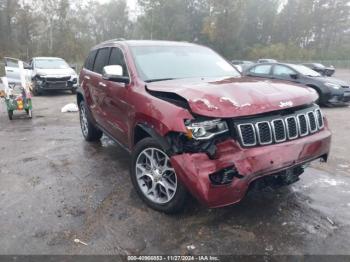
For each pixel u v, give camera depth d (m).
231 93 3.22
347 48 57.38
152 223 3.36
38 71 13.92
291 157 3.14
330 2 61.78
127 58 4.33
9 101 8.55
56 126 7.86
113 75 4.04
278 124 3.17
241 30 54.03
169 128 3.09
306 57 52.75
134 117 3.72
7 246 3.01
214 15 48.44
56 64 14.97
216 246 3.00
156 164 3.54
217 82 3.72
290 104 3.24
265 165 2.99
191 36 54.12
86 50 46.38
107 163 5.10
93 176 4.58
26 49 42.84
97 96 5.20
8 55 40.53
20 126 7.89
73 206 3.73
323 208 3.64
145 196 3.67
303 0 60.88
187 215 3.49
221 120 3.01
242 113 2.98
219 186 2.91
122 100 4.12
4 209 3.67
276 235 3.15
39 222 3.40
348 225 3.31
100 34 64.00
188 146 3.01
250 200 3.79
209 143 2.97
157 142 3.33
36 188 4.21
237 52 53.22
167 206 3.43
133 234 3.18
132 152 3.75
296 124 3.30
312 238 3.10
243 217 3.45
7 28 44.22
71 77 13.98
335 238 3.10
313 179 4.45
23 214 3.56
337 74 32.62
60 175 4.63
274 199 3.83
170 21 52.34
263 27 61.97
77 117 9.03
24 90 8.78
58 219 3.46
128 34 64.38
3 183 4.38
